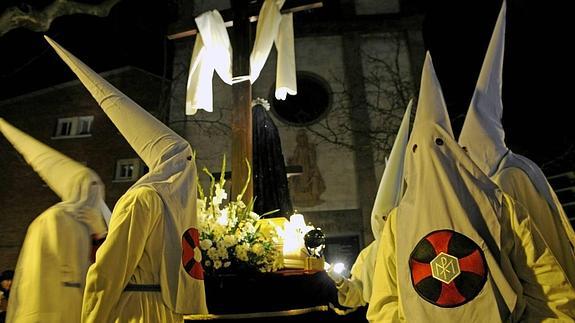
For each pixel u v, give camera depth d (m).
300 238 3.68
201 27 5.06
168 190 2.59
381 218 3.45
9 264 14.22
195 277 2.61
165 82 14.70
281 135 13.05
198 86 5.18
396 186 3.51
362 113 13.13
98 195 3.06
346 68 13.65
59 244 2.67
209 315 3.01
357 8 14.63
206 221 3.23
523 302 1.82
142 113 2.92
